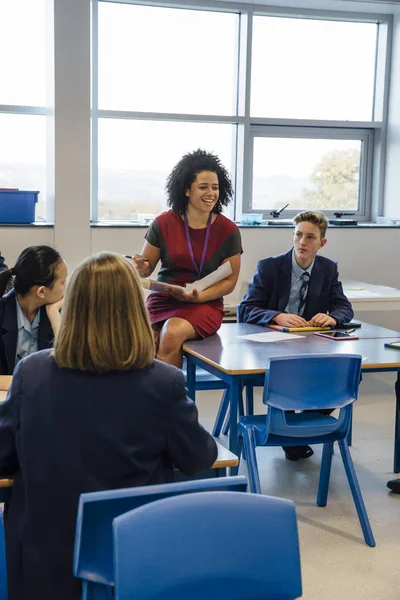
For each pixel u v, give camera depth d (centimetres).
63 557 155
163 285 331
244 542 128
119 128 545
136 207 558
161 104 553
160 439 163
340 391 275
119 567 121
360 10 577
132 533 122
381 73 599
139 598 121
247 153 574
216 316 342
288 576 129
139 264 351
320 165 600
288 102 584
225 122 564
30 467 157
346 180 611
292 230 554
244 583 128
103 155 545
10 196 490
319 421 281
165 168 559
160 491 138
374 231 572
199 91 561
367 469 355
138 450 160
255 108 577
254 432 276
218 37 559
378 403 471
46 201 531
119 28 537
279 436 276
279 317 359
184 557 125
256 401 469
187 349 314
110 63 538
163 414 162
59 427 156
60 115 483
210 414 443
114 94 542
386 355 301
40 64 518
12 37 511
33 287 242
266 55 573
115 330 157
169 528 125
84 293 158
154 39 546
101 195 548
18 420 160
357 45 596
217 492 130
